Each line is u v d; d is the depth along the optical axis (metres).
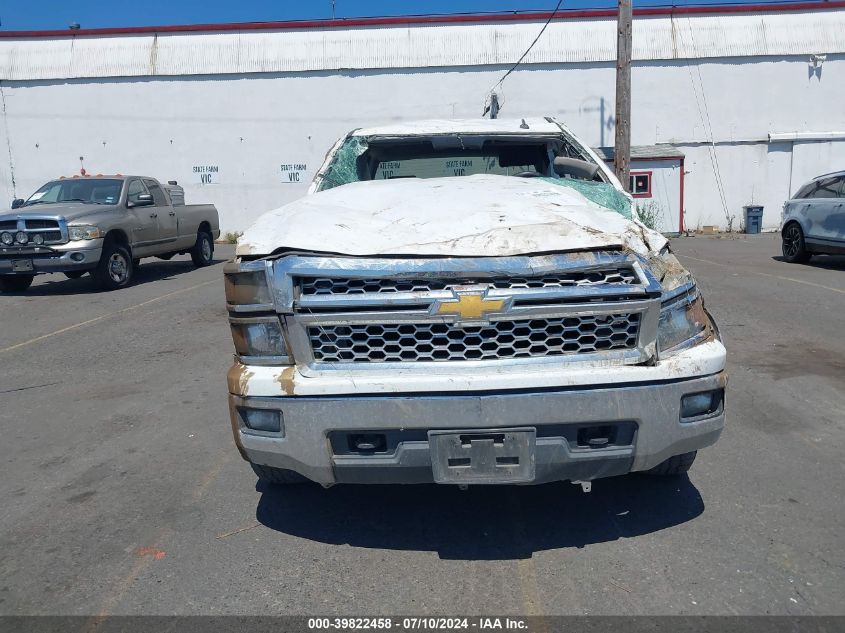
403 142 5.23
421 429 3.05
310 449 3.13
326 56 24.42
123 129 25.02
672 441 3.15
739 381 6.04
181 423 5.41
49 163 25.27
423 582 3.21
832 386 5.85
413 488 4.19
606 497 4.00
